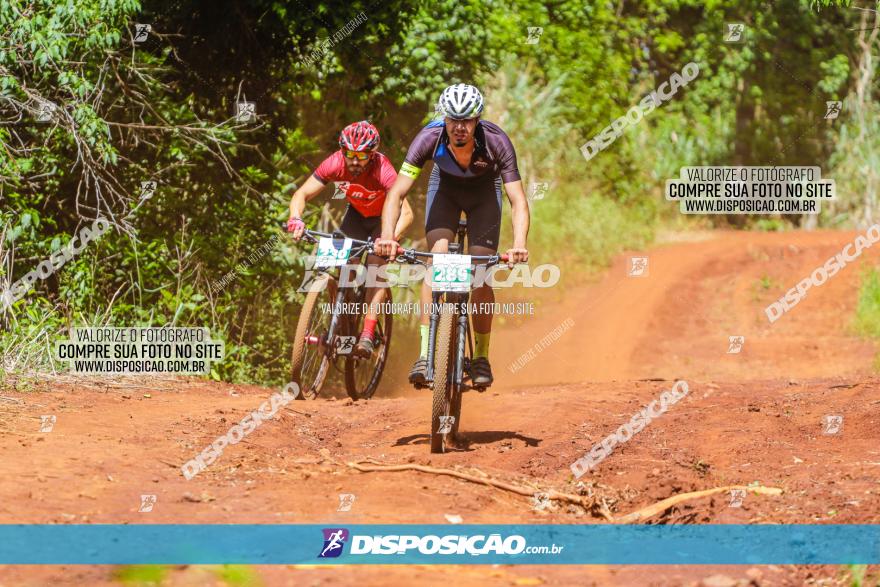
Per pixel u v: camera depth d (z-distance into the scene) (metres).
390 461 9.53
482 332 10.41
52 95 16.62
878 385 13.67
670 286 34.59
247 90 20.81
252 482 8.19
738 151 50.25
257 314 19.33
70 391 12.66
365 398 14.34
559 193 38.94
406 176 10.34
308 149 21.27
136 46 18.28
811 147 50.69
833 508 7.84
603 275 36.09
